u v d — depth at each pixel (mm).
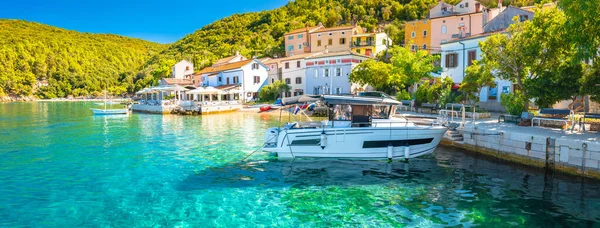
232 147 22922
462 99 28922
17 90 126625
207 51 121812
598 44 13758
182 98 74500
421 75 39719
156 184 14523
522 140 16312
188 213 11312
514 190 13086
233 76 69125
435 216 10812
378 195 12922
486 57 22266
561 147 14648
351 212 11289
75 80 146125
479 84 26750
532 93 18469
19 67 138125
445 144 21734
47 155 20516
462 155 19234
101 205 12016
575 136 15391
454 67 35469
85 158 19625
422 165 17234
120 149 22453
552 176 14672
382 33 76312
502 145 17500
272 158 19234
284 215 11109
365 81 42000
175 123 38500
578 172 14062
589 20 13195
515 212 10984
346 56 53875
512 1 76250
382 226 10141
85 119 44688
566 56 17922
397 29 90938
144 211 11477
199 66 103625
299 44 83562
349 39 75375
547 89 17453
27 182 14758
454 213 11031
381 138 17844
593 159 13562
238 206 11938
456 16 63094
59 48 173375
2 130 33031
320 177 15406
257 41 114000
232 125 35562
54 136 28688
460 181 14453
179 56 133125
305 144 18203
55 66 151625
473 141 19438
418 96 34406
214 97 72312
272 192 13414
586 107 24297
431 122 19953
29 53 153375
